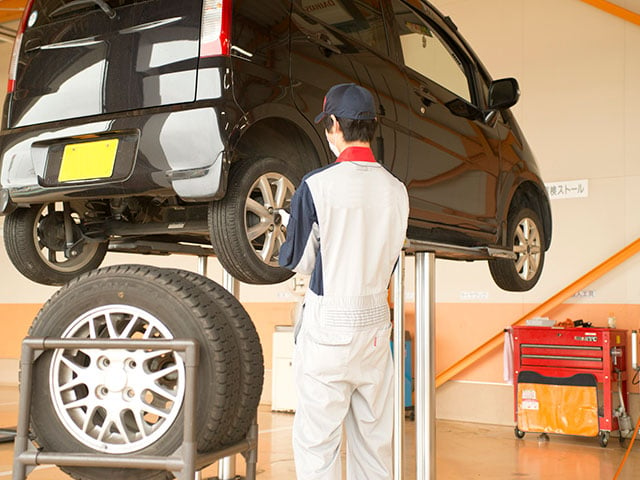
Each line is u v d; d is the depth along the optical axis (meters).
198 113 2.14
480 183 3.57
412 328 6.87
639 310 5.95
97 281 2.06
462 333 6.65
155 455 1.90
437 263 6.79
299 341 2.12
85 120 2.30
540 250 4.41
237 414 2.03
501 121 3.94
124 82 2.26
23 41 2.48
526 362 5.84
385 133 2.81
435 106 3.22
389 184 2.16
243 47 2.23
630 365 5.90
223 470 4.02
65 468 2.05
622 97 6.10
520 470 4.57
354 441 2.24
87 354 2.00
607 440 5.47
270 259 2.37
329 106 2.17
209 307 2.00
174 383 2.19
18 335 9.02
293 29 2.45
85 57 2.35
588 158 6.20
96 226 2.74
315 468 2.07
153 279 2.03
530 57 6.49
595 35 6.24
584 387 5.58
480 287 6.61
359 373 2.10
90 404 1.97
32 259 2.62
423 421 3.19
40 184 2.33
